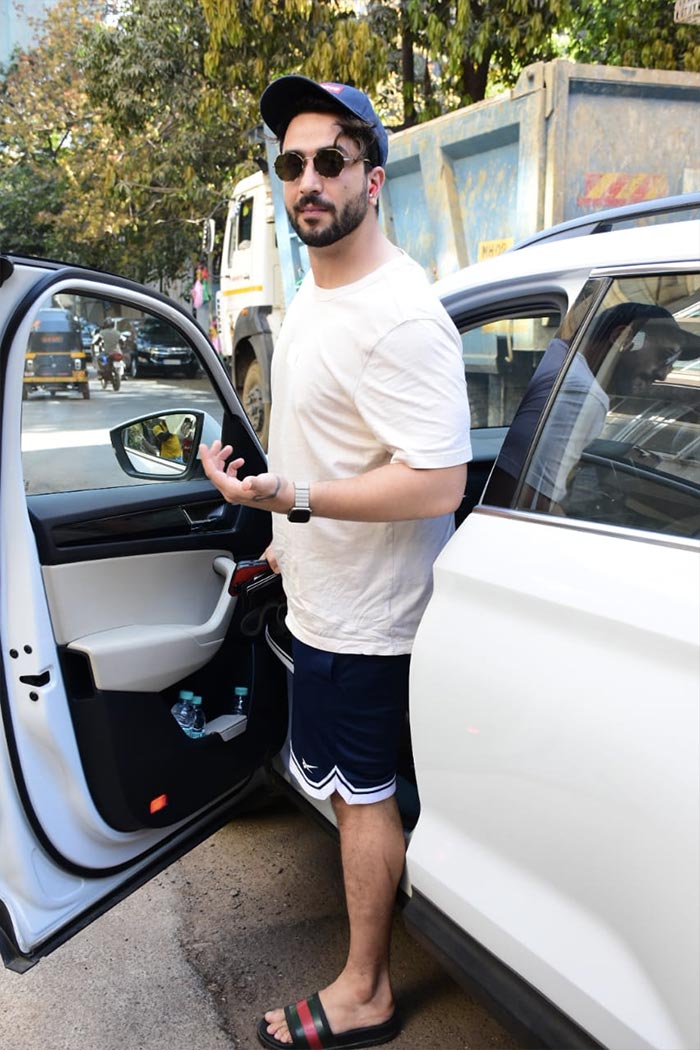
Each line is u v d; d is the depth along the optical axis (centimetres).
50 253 2308
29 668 183
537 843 146
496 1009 156
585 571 144
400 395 163
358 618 181
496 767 152
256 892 253
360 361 166
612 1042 135
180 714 225
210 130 1270
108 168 1499
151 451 232
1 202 2297
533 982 149
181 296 2198
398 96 1073
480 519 169
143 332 221
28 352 195
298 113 168
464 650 159
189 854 271
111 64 1201
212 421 247
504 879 154
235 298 924
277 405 188
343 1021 194
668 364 152
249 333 859
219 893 253
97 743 196
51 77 2145
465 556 165
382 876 188
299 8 816
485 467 265
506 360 411
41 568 194
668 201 195
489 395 426
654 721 127
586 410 161
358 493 164
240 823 287
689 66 809
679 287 153
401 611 181
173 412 234
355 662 182
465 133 575
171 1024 206
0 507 181
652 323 156
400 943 232
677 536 138
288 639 234
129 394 222
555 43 989
